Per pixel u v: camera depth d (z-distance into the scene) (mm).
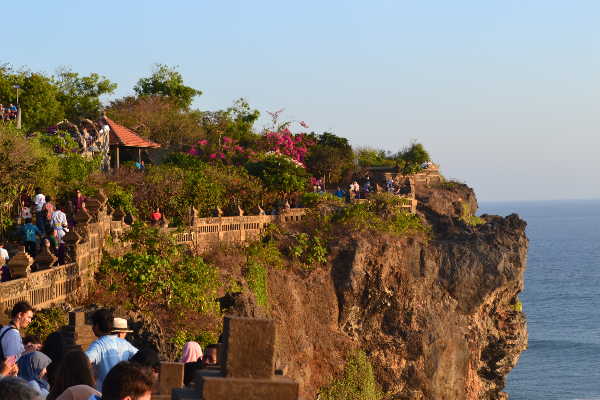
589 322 128000
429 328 52281
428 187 66688
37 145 34562
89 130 52688
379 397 50125
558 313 137250
